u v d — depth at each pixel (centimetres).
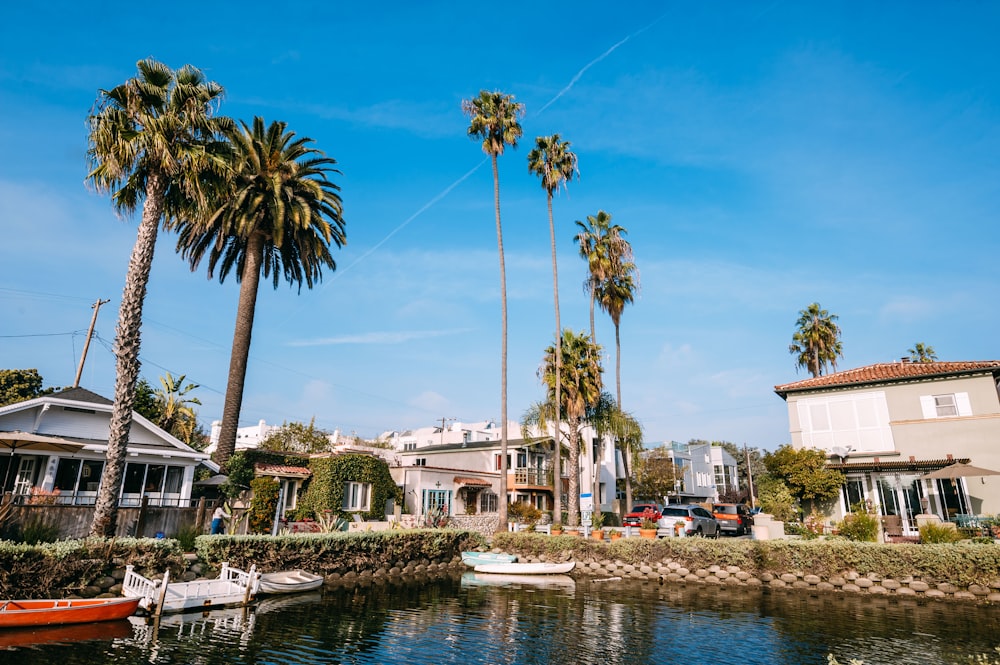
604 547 2791
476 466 5175
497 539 3172
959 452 3058
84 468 2667
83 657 1187
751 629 1594
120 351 1934
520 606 1933
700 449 7944
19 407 2464
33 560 1578
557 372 3816
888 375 3328
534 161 4222
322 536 2427
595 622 1681
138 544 1820
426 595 2145
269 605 1830
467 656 1310
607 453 5938
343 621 1634
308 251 3416
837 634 1531
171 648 1286
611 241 4434
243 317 3284
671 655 1331
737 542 2502
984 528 2545
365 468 3578
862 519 2600
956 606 1919
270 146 3388
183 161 2027
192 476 2994
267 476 3159
